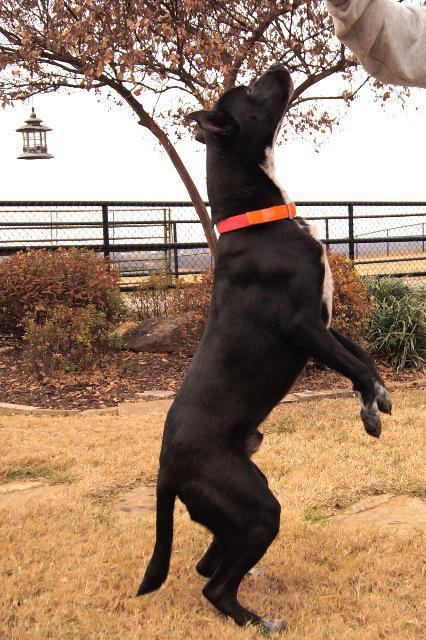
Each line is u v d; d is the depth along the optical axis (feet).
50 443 18.97
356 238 43.50
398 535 12.67
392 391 25.49
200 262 40.47
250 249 10.27
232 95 10.70
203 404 10.22
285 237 10.21
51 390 25.45
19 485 16.16
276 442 18.62
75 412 23.08
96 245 38.11
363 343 28.45
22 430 20.36
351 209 42.73
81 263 29.25
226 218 10.61
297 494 14.75
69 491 15.37
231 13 28.35
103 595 10.93
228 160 10.61
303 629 9.91
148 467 16.72
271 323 10.12
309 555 12.17
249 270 10.23
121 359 28.94
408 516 13.66
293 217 10.56
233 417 10.15
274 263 10.08
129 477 16.22
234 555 9.87
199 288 28.89
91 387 25.77
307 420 20.75
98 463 17.26
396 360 28.73
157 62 28.78
